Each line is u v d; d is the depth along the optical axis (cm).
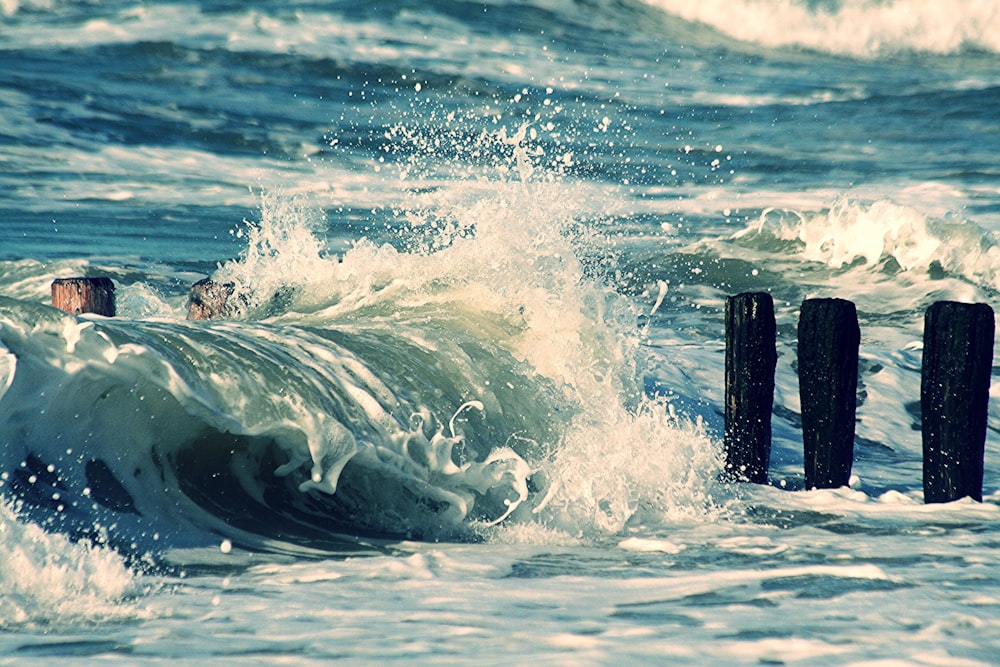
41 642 1212
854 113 10425
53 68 9900
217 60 10550
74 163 7200
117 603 1393
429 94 10081
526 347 2688
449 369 2428
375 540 1916
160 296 4353
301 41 11444
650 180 7531
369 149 7994
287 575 1617
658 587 1573
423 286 2962
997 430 3481
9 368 1597
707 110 10288
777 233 6100
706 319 4850
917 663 1138
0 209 6062
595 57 12488
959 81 12719
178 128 8312
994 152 8706
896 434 3409
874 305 5169
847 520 2216
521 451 2345
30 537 1489
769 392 2634
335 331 2419
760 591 1538
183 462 1941
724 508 2298
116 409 1828
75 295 2912
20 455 1684
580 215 3428
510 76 10919
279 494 2011
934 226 5691
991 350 2414
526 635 1252
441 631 1270
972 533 2083
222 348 1944
